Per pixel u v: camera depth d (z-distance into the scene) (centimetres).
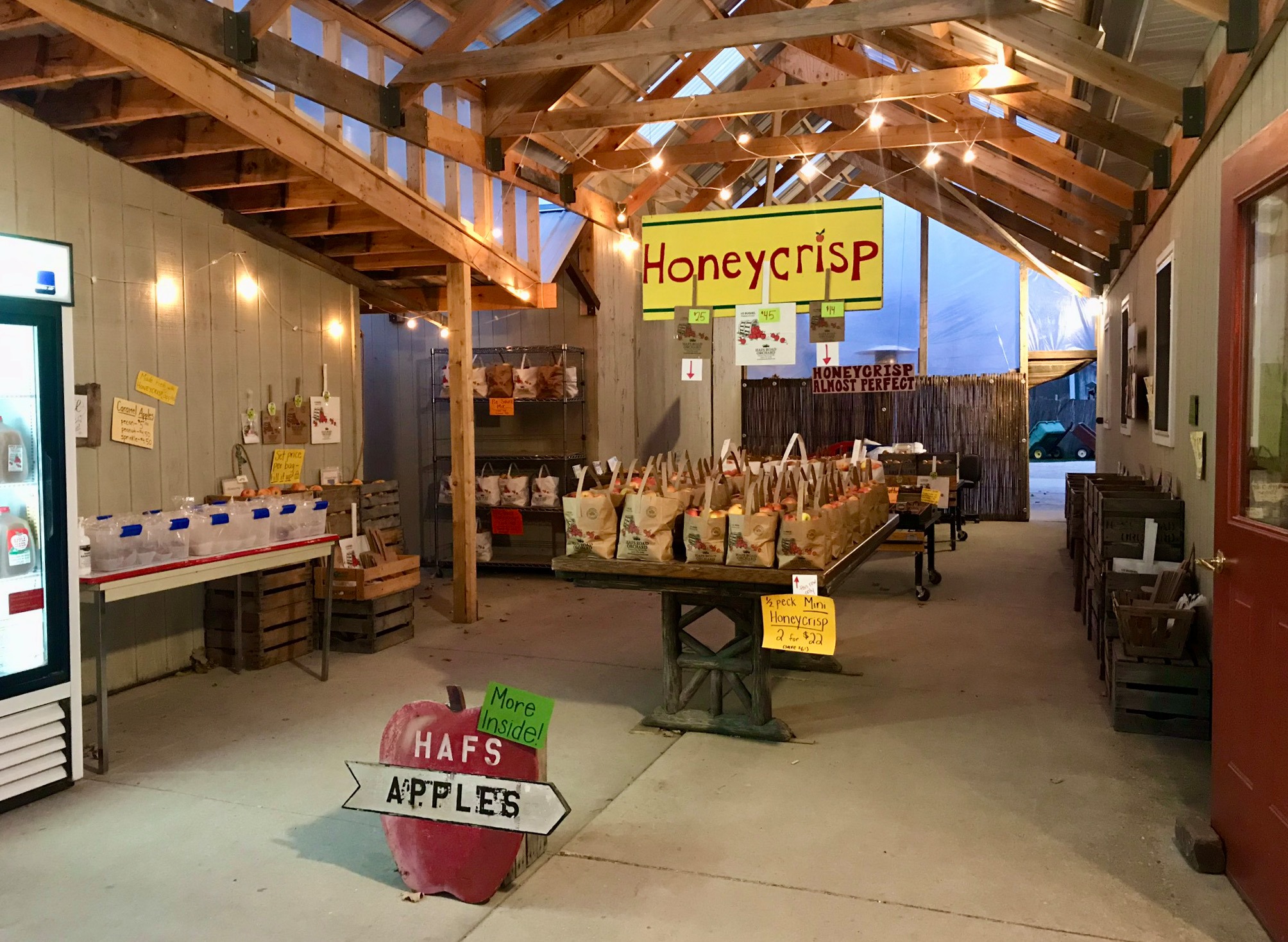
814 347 1445
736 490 417
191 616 508
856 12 437
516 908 258
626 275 891
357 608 539
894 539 759
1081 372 2497
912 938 240
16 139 408
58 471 338
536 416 818
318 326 605
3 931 248
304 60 426
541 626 605
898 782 344
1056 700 440
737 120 921
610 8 573
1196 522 438
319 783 349
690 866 280
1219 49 400
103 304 449
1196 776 347
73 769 346
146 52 362
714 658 399
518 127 602
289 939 244
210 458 514
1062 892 263
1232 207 274
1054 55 437
